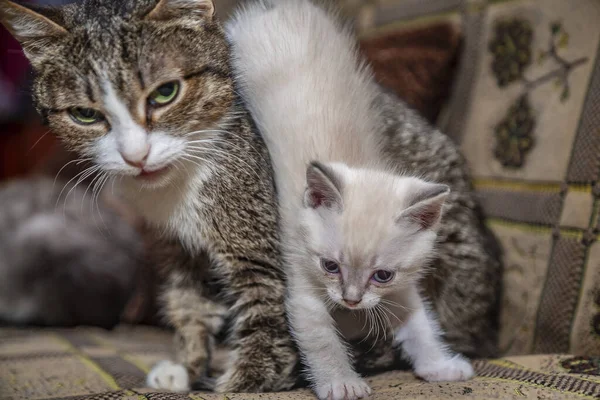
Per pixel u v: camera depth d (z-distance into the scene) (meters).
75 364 0.53
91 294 0.65
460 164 0.56
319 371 0.47
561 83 0.56
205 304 0.54
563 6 0.57
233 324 0.52
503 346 0.56
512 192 0.58
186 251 0.52
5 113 0.90
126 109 0.46
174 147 0.47
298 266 0.49
